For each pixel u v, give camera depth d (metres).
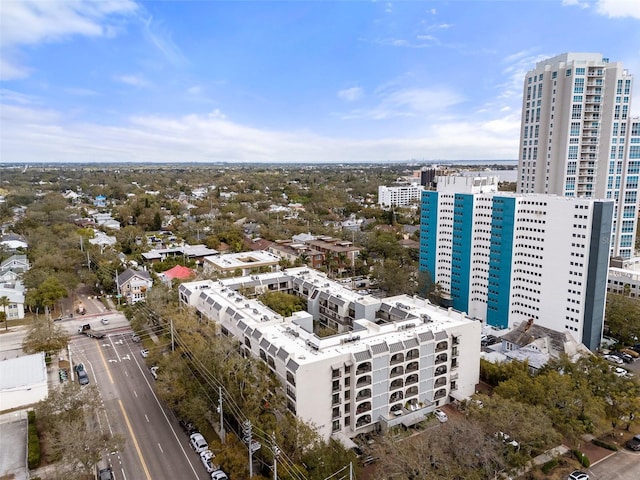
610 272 136.38
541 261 112.75
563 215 107.12
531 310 116.38
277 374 70.00
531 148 160.00
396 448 57.00
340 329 98.62
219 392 67.75
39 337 97.06
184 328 88.81
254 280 116.44
